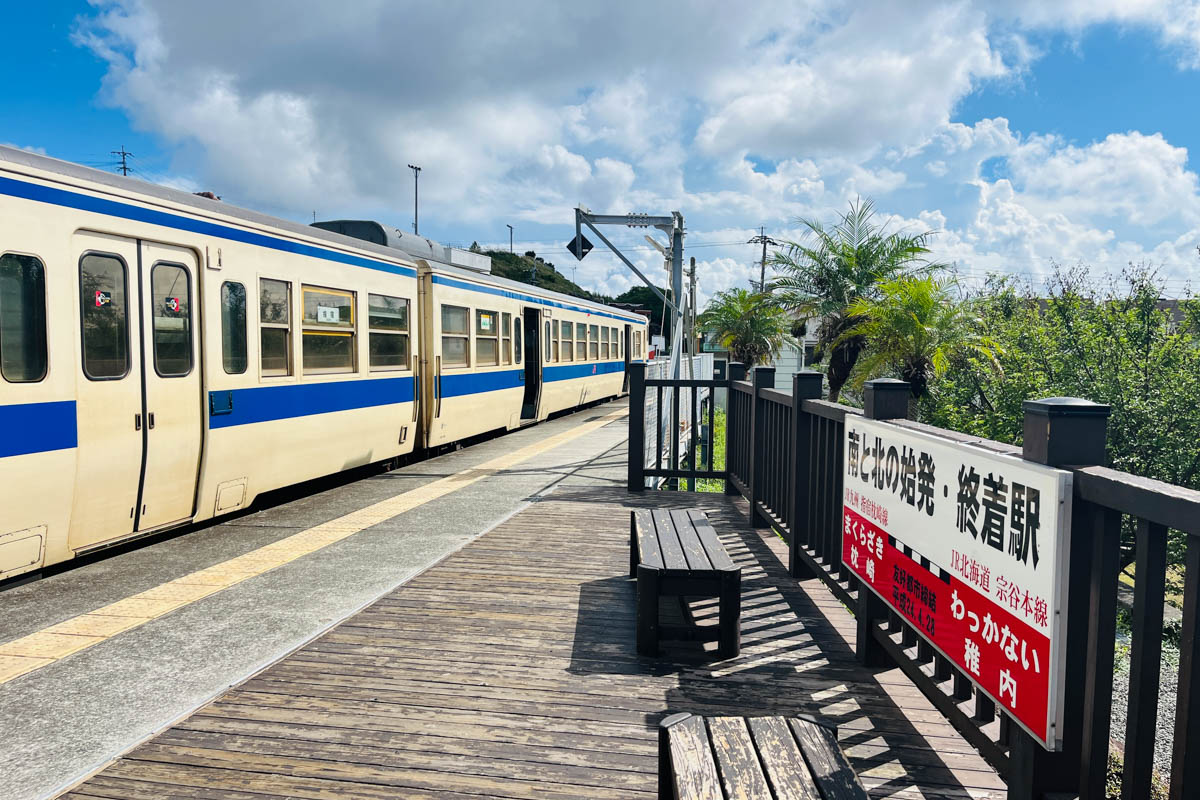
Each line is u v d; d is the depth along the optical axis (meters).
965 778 2.54
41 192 4.79
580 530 6.16
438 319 10.60
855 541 3.53
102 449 5.23
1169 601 12.13
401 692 3.20
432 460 10.95
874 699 3.15
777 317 28.62
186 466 6.07
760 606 4.34
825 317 19.14
